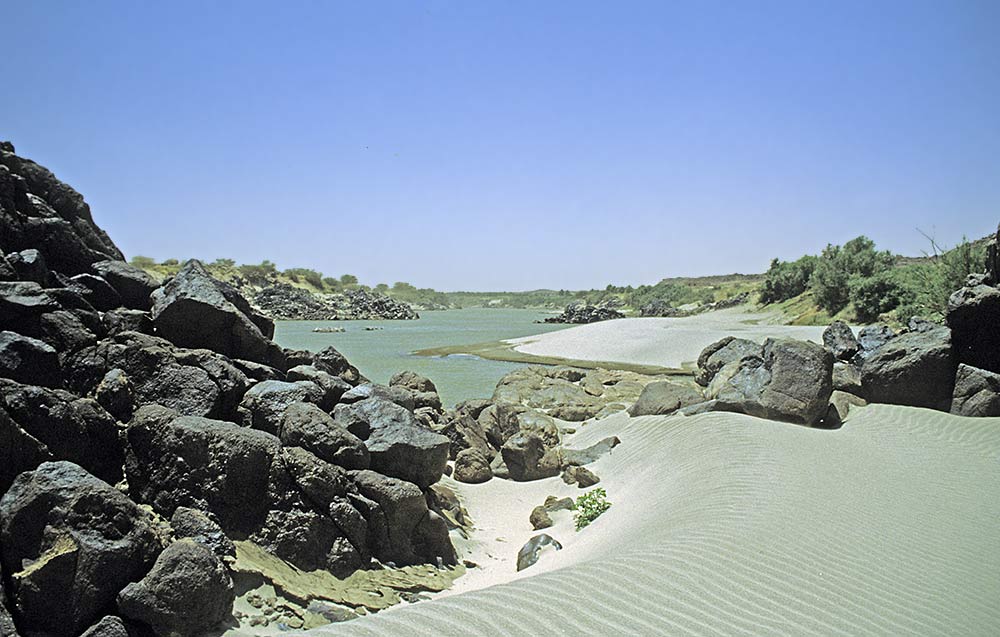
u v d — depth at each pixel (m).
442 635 5.71
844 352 19.48
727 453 11.67
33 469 7.22
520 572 9.23
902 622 6.16
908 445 13.41
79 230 12.41
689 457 12.12
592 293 171.50
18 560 6.28
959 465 12.02
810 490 9.73
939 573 7.25
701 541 7.74
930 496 10.01
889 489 10.20
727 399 14.90
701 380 20.50
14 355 8.59
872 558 7.53
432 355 39.28
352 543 8.78
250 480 8.54
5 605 6.00
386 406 10.80
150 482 8.51
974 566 7.48
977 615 6.38
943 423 14.98
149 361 9.70
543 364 34.12
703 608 6.20
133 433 8.70
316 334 59.66
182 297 10.95
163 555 6.55
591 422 17.28
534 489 13.25
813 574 7.01
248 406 10.10
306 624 7.23
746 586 6.67
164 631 6.32
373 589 8.38
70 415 8.15
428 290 188.12
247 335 11.45
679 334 38.84
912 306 33.00
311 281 113.06
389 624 5.98
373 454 10.09
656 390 16.39
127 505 6.74
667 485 11.10
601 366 32.31
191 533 7.68
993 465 12.08
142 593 6.32
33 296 9.44
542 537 10.08
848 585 6.82
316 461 8.91
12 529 6.29
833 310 42.97
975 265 28.50
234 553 7.77
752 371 15.48
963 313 16.06
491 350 41.25
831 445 12.66
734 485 9.95
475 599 6.50
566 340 42.66
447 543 9.71
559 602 6.31
